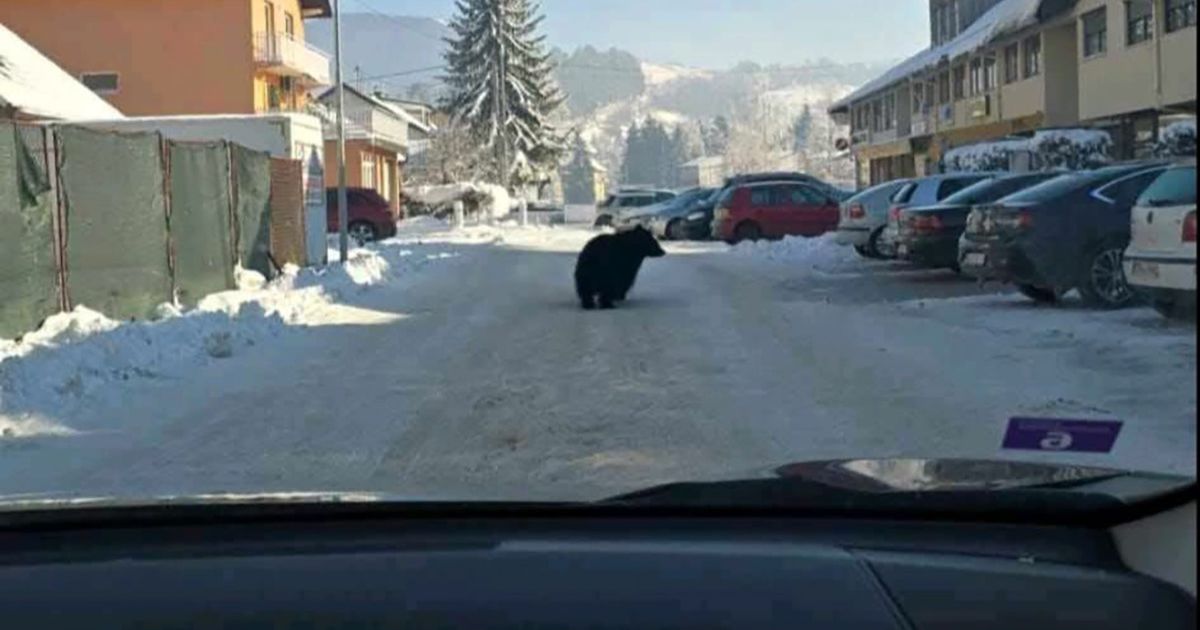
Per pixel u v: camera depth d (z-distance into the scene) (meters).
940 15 53.25
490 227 46.50
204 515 3.52
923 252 18.05
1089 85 32.34
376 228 36.69
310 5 51.50
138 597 2.97
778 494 3.56
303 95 51.19
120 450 7.78
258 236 19.52
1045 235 13.42
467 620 2.82
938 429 7.76
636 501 3.60
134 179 14.35
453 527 3.44
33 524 3.43
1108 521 3.27
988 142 31.58
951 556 3.14
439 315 15.44
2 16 42.28
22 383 9.27
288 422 8.62
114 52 42.56
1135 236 11.45
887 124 55.97
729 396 9.20
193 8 42.56
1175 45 24.61
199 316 13.60
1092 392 8.65
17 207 11.60
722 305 15.77
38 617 2.87
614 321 14.26
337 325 14.35
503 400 9.29
